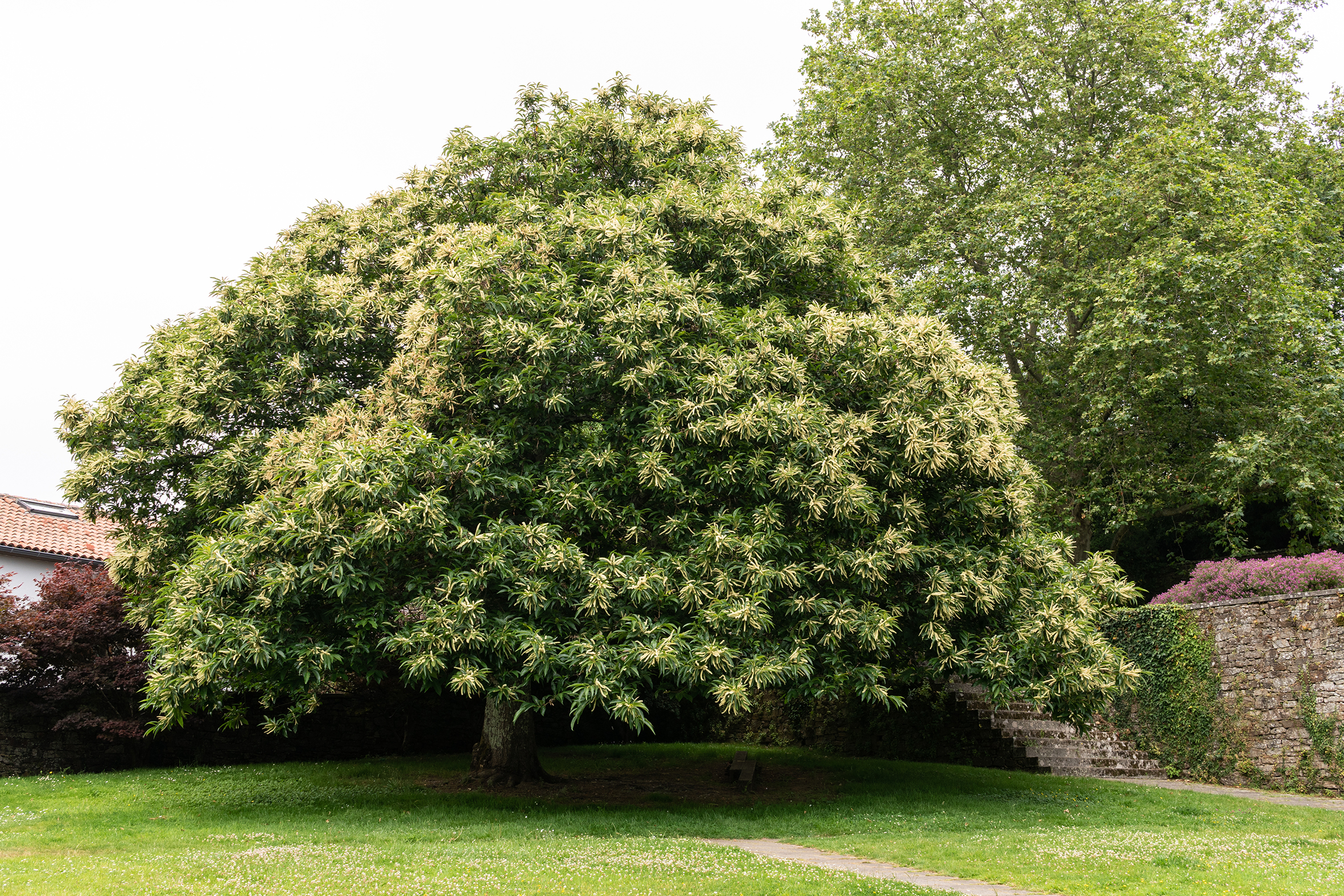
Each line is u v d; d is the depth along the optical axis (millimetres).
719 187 14203
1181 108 21953
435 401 11586
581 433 11352
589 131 14688
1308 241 19328
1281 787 13703
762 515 10758
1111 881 7109
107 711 16172
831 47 23656
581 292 11938
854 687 10867
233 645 9867
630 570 10422
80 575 16609
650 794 13180
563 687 10094
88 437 14188
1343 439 17922
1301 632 13703
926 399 11766
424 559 10711
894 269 21844
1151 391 18750
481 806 11672
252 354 13711
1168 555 24812
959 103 22844
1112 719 16750
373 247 14578
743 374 11250
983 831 9867
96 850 8875
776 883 7000
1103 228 20109
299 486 11117
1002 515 12516
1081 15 22234
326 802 12031
